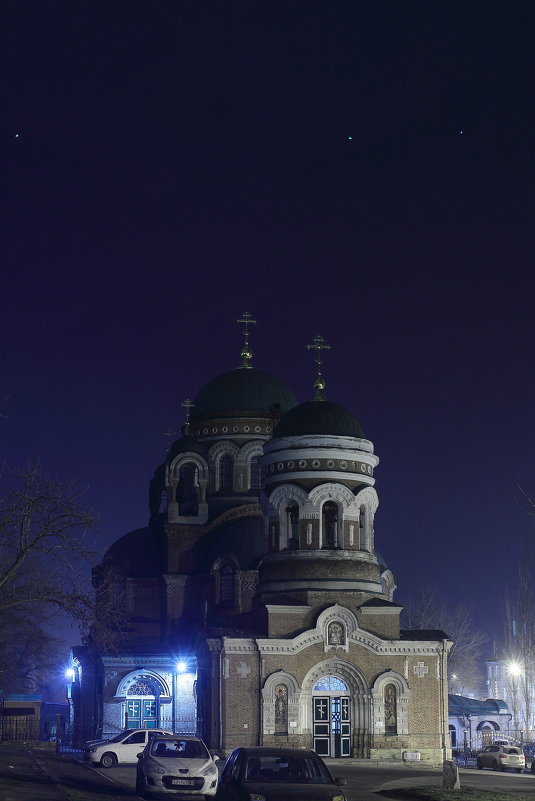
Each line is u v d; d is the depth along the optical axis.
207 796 41.41
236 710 73.62
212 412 94.88
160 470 99.62
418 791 46.56
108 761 63.19
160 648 89.31
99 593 52.66
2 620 68.38
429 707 76.12
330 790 30.44
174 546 91.00
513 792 48.69
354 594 76.50
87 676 93.81
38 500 48.28
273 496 78.69
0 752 74.31
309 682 74.94
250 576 83.81
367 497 78.69
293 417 79.44
